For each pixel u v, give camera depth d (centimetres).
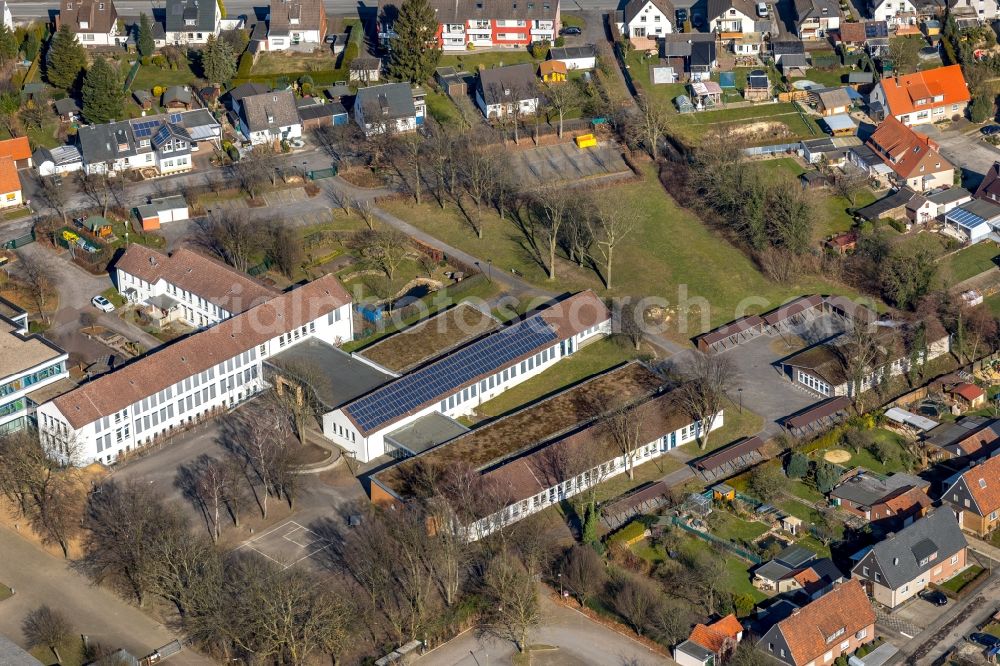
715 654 19538
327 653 19875
